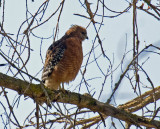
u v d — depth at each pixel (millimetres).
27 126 10914
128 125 10961
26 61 8320
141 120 10836
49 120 10469
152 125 10883
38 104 8422
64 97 10453
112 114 10703
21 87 9375
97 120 11773
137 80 9023
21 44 8484
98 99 9320
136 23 8922
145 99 11883
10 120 8031
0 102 7629
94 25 8789
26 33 8438
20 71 7852
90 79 9680
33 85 9719
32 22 8594
